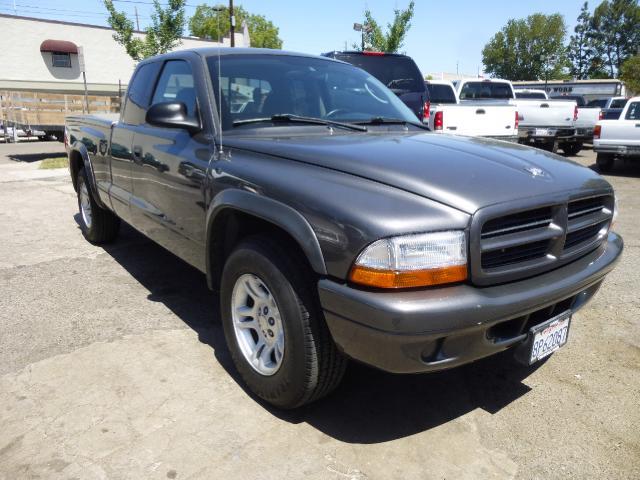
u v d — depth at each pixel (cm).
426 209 219
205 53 362
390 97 412
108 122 478
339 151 264
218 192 293
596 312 408
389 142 292
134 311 400
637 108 1155
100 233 561
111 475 232
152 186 382
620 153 1157
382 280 212
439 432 266
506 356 343
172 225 360
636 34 8312
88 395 290
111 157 464
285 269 248
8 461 240
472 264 221
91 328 371
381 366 224
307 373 250
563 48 7725
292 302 246
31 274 479
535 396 298
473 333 224
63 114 1526
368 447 253
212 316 394
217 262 314
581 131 1493
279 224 245
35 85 2847
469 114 1043
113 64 3039
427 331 211
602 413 282
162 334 363
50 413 274
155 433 259
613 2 8319
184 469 236
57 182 1006
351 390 302
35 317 387
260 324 280
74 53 2897
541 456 249
